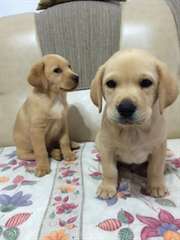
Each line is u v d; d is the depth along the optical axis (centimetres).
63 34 52
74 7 53
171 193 34
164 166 36
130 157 36
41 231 29
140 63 31
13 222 30
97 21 52
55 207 32
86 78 52
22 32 53
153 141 34
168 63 50
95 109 51
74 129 51
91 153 46
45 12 54
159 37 50
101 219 29
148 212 30
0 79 52
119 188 35
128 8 53
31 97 45
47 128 45
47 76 44
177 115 49
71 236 28
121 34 51
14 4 66
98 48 51
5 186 38
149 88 32
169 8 52
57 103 45
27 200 34
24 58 52
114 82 32
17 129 47
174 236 27
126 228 28
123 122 31
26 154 46
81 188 36
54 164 44
